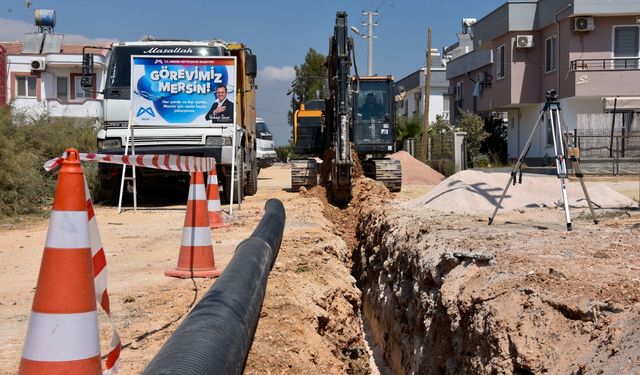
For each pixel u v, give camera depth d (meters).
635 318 4.91
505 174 15.98
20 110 24.81
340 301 9.03
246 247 7.72
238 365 4.74
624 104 30.83
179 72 16.83
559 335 5.39
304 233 11.89
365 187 18.19
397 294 10.37
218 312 5.09
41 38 43.91
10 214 15.63
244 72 19.50
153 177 18.38
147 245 11.31
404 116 48.00
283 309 7.12
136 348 5.72
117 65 17.67
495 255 7.72
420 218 12.31
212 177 13.23
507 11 34.34
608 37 31.22
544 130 33.12
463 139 29.89
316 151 23.25
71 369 4.12
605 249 7.90
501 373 5.52
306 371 5.92
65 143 21.33
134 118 16.73
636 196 17.47
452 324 7.05
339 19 17.52
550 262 7.14
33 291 7.89
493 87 37.19
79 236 4.21
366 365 9.19
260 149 35.50
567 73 31.59
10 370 5.18
